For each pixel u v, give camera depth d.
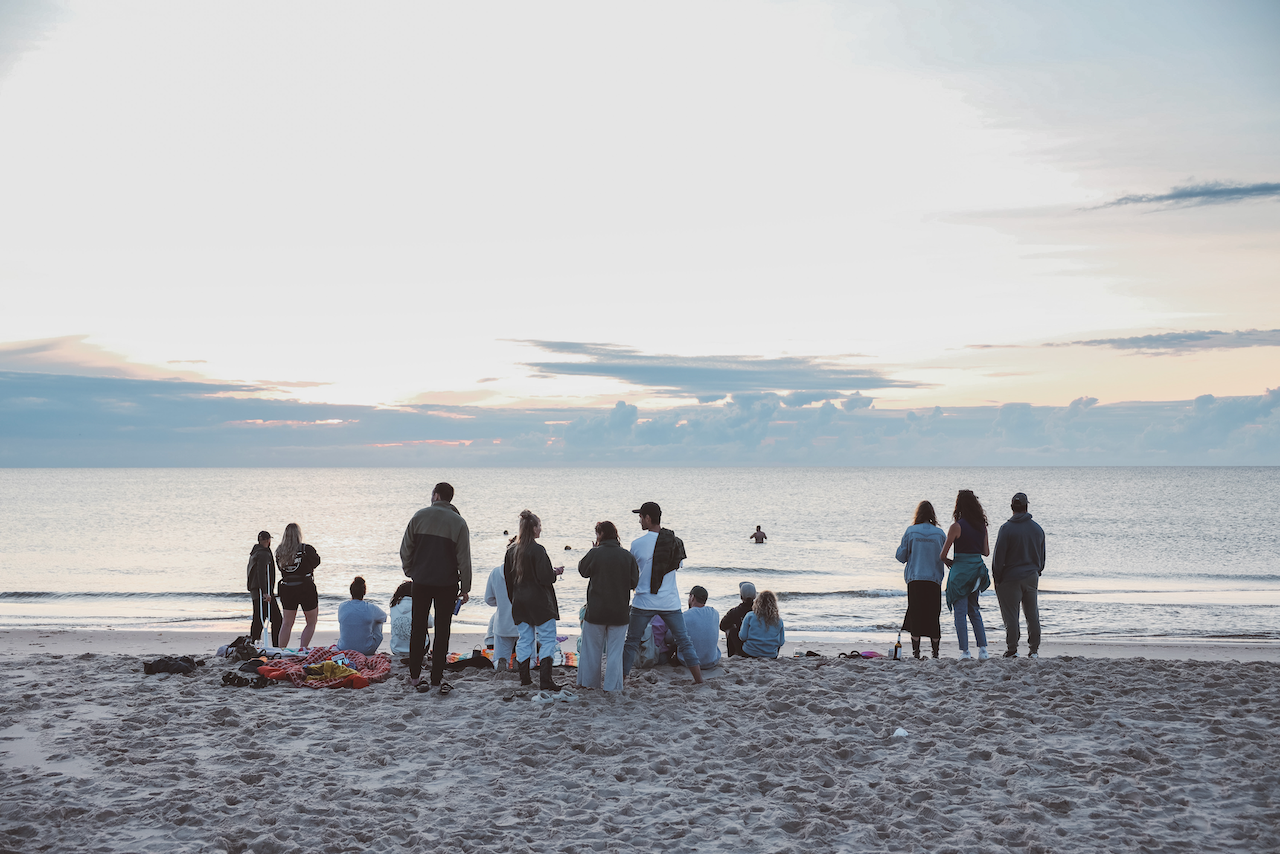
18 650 12.91
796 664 9.04
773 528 55.94
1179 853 4.27
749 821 4.73
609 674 7.43
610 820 4.75
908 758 5.84
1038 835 4.45
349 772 5.46
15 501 94.12
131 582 27.66
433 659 7.70
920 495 114.00
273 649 9.37
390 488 143.75
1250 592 25.95
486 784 5.30
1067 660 9.15
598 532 7.58
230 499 99.69
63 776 5.28
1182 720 6.70
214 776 5.33
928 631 9.86
